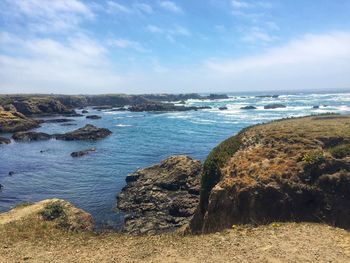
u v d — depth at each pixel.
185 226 24.03
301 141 20.34
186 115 109.06
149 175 34.91
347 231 15.14
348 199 16.50
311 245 13.48
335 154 18.31
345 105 114.25
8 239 16.95
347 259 12.27
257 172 19.00
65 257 14.14
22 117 92.81
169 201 30.30
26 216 20.88
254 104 149.00
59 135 71.81
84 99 174.25
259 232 15.23
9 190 36.72
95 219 28.22
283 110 106.75
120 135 72.19
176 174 33.00
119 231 25.53
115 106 166.62
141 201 30.72
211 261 12.63
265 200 17.62
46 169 45.19
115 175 40.78
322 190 17.08
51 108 123.44
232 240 14.52
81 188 36.38
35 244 16.09
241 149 22.91
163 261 12.99
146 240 15.89
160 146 57.50
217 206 18.97
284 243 13.77
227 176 20.06
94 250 14.77
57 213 21.31
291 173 18.14
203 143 58.50
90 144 62.88
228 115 101.69
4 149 60.62
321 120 26.38
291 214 16.89
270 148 20.88
